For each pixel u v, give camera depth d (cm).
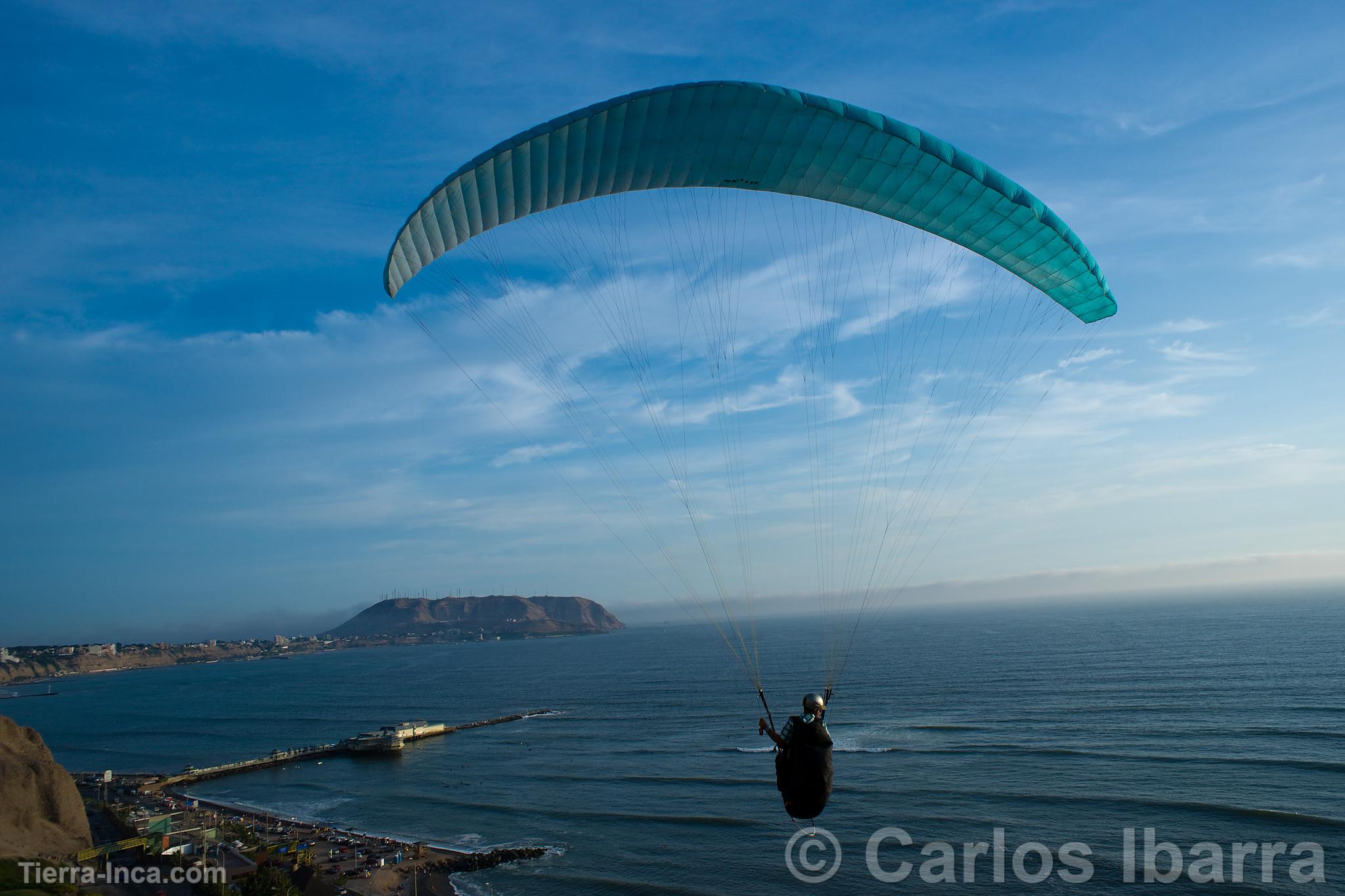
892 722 8900
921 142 1301
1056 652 16550
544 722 11044
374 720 12788
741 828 5347
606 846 5197
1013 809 5253
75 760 10494
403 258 1394
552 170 1357
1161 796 5294
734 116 1272
